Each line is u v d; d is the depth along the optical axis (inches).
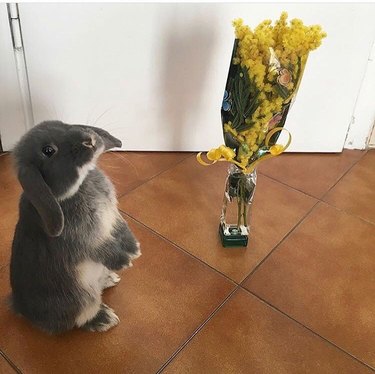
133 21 68.5
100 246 47.9
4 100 74.5
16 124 77.3
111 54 71.5
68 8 66.7
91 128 49.9
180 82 74.8
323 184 76.9
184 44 71.0
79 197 45.6
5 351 49.8
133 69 73.2
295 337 52.1
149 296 56.3
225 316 54.2
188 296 56.5
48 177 42.8
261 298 56.6
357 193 75.3
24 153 42.8
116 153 82.2
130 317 53.7
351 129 83.8
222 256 62.2
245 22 69.2
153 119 79.0
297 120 80.2
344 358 50.2
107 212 48.3
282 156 83.7
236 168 58.9
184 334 52.1
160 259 61.4
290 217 69.5
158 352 50.1
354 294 57.5
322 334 52.6
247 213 62.0
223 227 63.6
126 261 51.5
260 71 48.6
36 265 46.3
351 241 65.6
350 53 73.1
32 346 50.3
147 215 68.7
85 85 74.4
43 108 76.3
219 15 68.4
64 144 43.1
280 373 48.5
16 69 72.0
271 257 62.4
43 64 71.6
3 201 69.7
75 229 45.6
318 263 61.7
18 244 47.5
